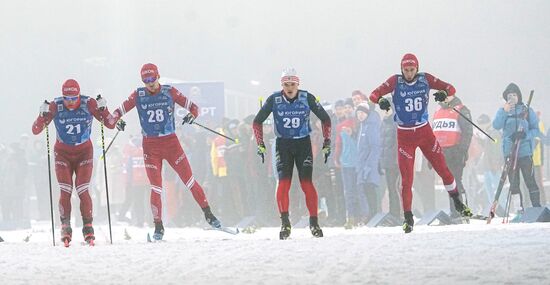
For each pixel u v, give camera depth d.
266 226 39.59
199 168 44.06
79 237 33.09
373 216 35.00
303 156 23.78
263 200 39.72
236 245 20.08
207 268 15.81
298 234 28.31
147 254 18.83
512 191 31.83
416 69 23.69
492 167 44.56
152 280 14.49
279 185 23.62
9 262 18.20
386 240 19.42
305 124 23.77
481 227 26.22
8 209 52.34
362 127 35.19
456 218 31.55
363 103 35.44
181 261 17.16
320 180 36.50
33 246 23.05
